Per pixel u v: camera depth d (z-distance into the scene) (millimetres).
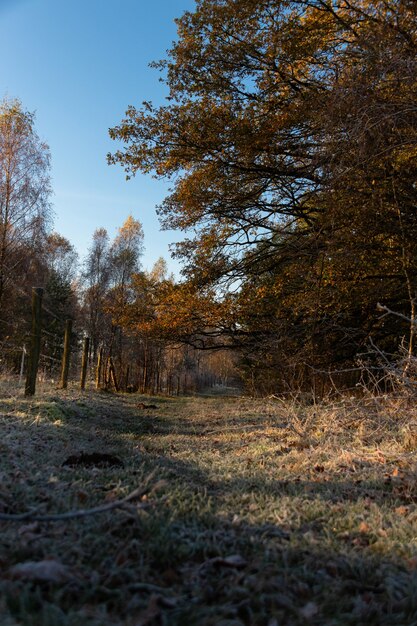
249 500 3824
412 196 10961
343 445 6043
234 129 13352
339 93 9273
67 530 2670
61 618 1777
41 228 22016
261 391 19547
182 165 15148
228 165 14664
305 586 2303
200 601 2111
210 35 13562
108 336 31203
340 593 2297
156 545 2586
